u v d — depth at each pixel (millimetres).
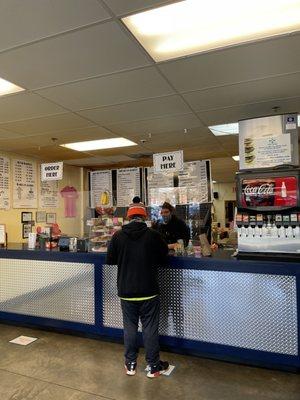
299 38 2379
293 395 2473
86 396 2488
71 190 5984
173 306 3170
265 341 2830
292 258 3018
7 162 6148
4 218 5996
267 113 4051
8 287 4070
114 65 2748
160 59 2664
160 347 3270
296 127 3688
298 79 3072
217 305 3008
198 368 2902
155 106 3775
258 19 2164
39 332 3812
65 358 3123
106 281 3490
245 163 3867
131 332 2822
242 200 3328
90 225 4250
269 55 2615
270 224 3197
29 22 2115
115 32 2260
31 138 5195
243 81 3105
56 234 4500
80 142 5527
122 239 2893
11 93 3318
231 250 3941
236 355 2918
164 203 4270
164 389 2580
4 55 2539
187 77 3008
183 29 2254
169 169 4379
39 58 2600
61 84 3113
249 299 2895
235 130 4852
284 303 2777
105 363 3020
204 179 4742
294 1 1990
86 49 2475
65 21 2115
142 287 2756
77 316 3648
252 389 2559
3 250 4113
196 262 3090
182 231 4023
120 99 3535
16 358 3123
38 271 3893
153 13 2068
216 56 2625
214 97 3512
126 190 5434
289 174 3201
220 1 1975
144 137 5242
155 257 2867
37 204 6754
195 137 5285
